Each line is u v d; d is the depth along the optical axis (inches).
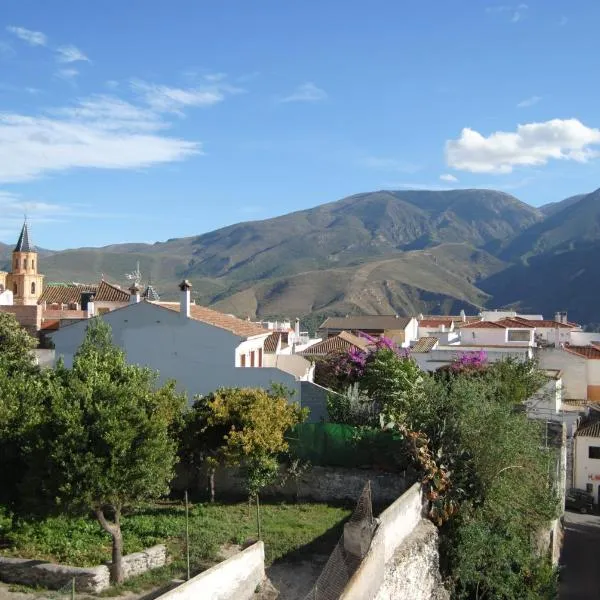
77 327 1402.6
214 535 847.7
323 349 2103.8
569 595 1173.1
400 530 785.6
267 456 990.4
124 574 729.0
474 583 880.3
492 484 935.7
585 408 1964.8
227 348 1339.8
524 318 3297.2
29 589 686.5
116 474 706.2
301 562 794.2
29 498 732.0
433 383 1081.4
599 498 1798.7
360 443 1023.6
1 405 823.7
